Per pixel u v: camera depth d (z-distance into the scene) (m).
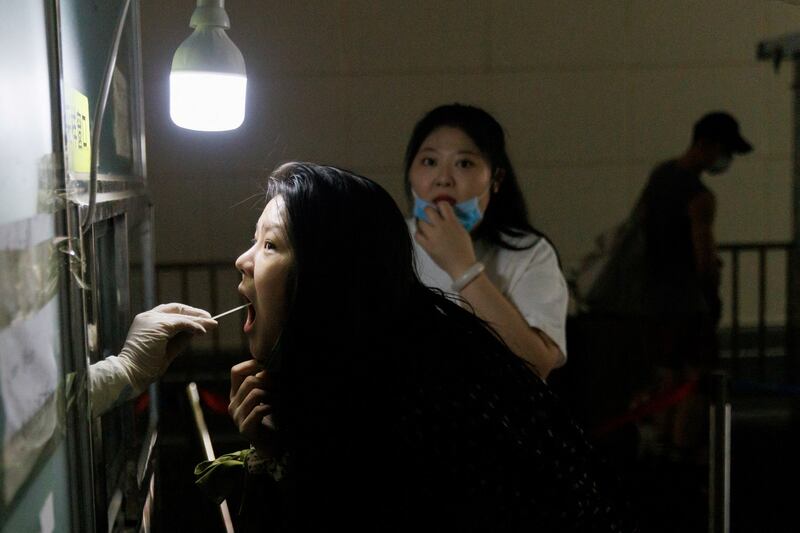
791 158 6.52
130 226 2.19
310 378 1.40
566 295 2.35
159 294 6.10
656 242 5.36
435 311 1.51
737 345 6.24
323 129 6.21
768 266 6.56
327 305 1.40
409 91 6.24
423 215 2.27
